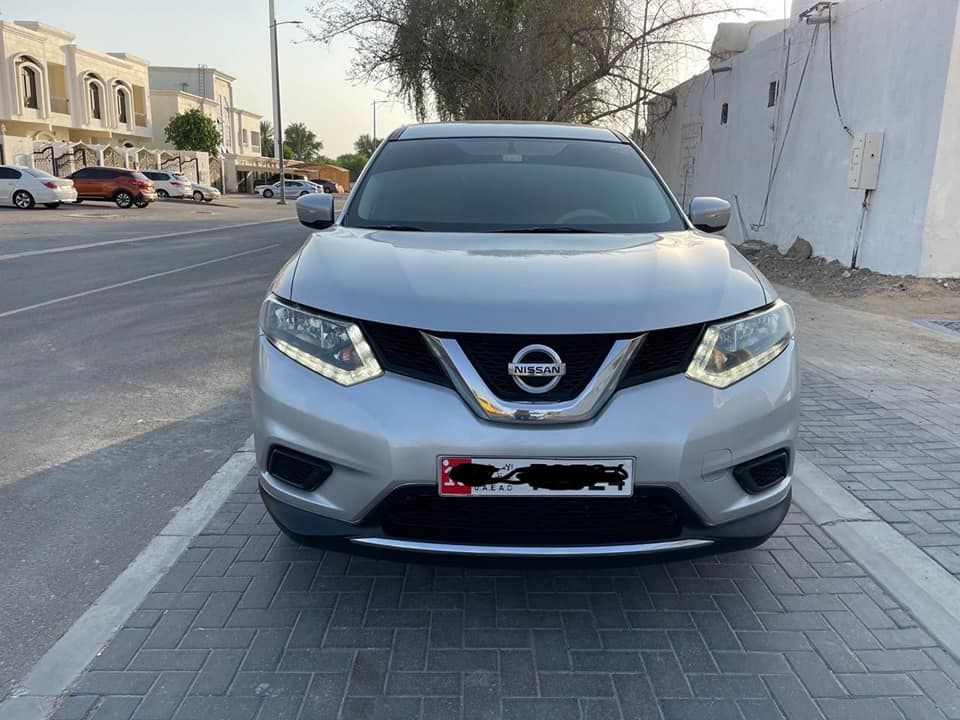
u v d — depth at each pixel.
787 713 2.35
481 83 21.09
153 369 6.32
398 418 2.41
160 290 10.12
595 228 3.49
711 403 2.48
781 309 2.82
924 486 4.02
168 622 2.77
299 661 2.56
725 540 2.59
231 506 3.71
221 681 2.45
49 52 45.19
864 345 7.29
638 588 3.05
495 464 2.38
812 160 12.04
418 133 4.34
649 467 2.40
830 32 11.41
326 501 2.54
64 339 7.31
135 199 31.47
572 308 2.48
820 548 3.38
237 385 5.91
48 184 27.55
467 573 3.14
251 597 2.94
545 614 2.87
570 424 2.39
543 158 4.05
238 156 68.00
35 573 3.13
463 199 3.69
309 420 2.52
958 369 6.45
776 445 2.63
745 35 16.58
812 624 2.82
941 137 9.27
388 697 2.40
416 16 20.81
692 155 17.81
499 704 2.38
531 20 19.36
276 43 42.41
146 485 4.03
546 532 2.48
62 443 4.62
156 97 63.78
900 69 9.86
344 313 2.56
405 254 2.90
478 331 2.41
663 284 2.67
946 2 9.04
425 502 2.48
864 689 2.46
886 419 5.13
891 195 10.12
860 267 10.77
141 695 2.38
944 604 2.94
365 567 3.17
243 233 19.92
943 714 2.36
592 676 2.52
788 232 12.87
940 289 9.41
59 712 2.30
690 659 2.61
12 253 13.83
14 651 2.62
